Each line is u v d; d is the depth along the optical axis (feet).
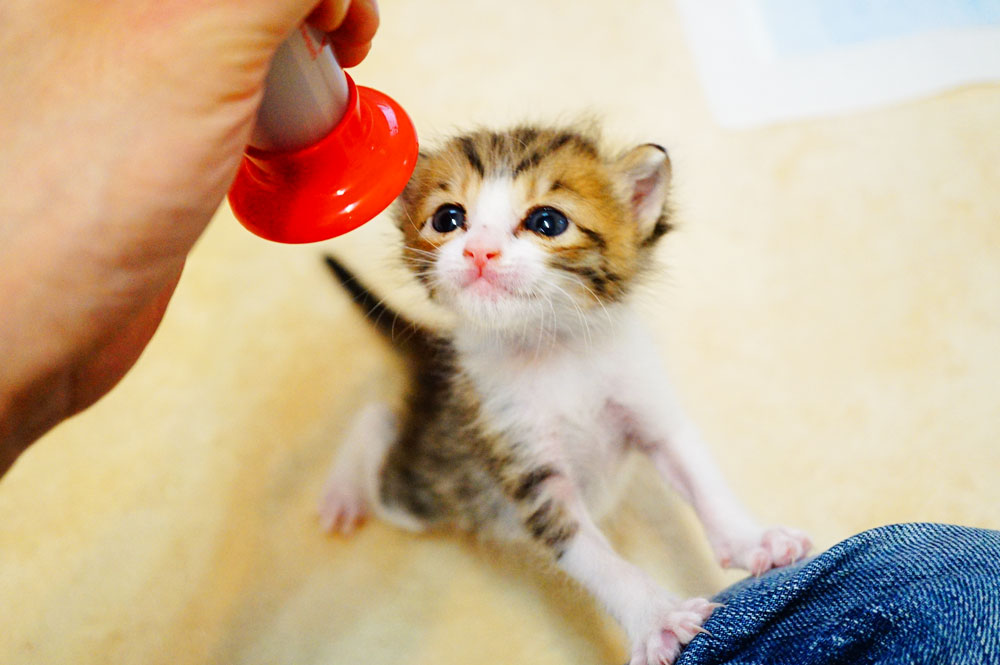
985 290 0.97
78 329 0.60
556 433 0.83
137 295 0.61
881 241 1.02
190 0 0.57
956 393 0.92
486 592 0.88
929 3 1.13
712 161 1.08
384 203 0.65
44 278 0.58
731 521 0.79
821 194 1.05
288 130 0.63
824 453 0.91
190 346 1.04
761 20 1.16
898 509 0.87
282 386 1.02
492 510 0.88
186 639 0.87
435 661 0.84
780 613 0.64
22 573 0.92
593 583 0.76
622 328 0.82
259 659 0.85
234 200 0.66
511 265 0.74
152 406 1.01
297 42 0.60
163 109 0.57
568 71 1.17
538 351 0.82
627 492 0.92
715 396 0.95
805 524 0.88
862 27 1.13
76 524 0.94
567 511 0.81
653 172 0.79
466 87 1.17
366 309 0.98
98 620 0.89
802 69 1.12
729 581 0.86
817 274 1.01
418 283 0.82
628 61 1.16
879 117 1.08
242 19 0.57
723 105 1.11
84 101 0.58
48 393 0.62
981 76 1.09
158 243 0.60
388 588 0.89
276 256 1.09
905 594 0.61
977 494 0.87
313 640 0.86
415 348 0.95
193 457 0.98
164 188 0.58
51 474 0.97
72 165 0.58
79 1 0.58
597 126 0.92
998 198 1.02
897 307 0.98
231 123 0.59
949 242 1.01
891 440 0.91
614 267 0.79
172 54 0.57
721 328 0.99
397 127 0.67
